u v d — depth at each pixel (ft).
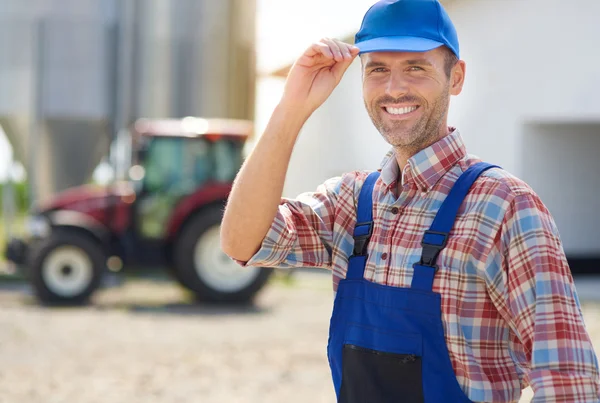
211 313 26.40
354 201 5.41
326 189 5.62
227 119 43.57
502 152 32.12
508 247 4.59
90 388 16.78
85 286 27.73
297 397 16.14
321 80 5.05
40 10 40.91
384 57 4.96
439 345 4.62
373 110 5.06
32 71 41.01
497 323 4.67
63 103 41.09
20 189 60.44
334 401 15.87
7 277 34.96
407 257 4.82
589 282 32.04
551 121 30.94
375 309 4.84
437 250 4.71
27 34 40.91
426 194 4.92
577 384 4.31
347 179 5.54
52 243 27.45
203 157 28.37
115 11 41.57
